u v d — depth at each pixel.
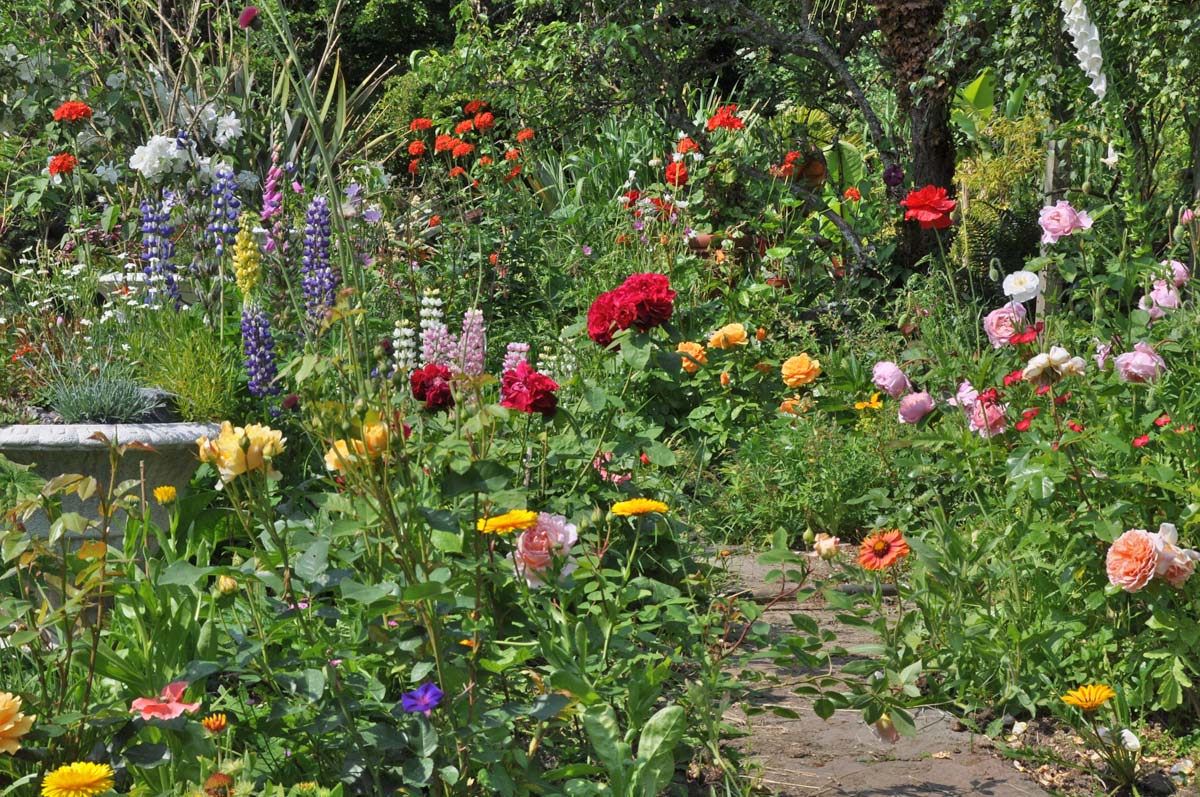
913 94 7.85
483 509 2.58
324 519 2.91
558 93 9.69
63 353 5.09
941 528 3.53
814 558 5.17
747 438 6.20
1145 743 3.18
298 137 8.52
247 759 2.31
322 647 2.54
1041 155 9.30
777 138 9.31
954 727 3.37
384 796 2.51
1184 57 6.15
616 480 3.87
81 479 2.37
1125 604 3.44
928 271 8.03
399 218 7.60
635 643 3.22
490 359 6.71
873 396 5.91
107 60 8.15
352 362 2.42
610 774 2.41
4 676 2.77
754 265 8.45
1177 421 3.45
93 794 2.10
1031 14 6.73
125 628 2.82
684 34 9.17
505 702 2.67
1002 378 3.93
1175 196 6.66
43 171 7.61
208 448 2.42
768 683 3.52
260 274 5.05
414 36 21.45
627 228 8.33
